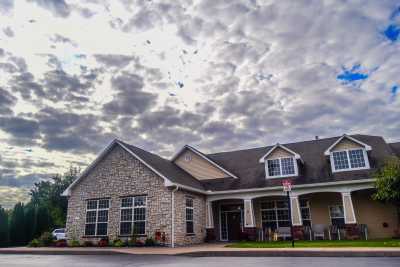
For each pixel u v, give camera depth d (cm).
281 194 2044
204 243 2067
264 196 2130
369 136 2402
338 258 1055
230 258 1170
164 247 1750
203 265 953
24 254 1664
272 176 2211
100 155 2159
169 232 1817
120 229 1973
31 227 2881
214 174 2450
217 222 2367
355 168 2023
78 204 2148
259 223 2250
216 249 1409
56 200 5162
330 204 2114
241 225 2312
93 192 2131
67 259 1302
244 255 1263
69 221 2138
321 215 2116
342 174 1998
